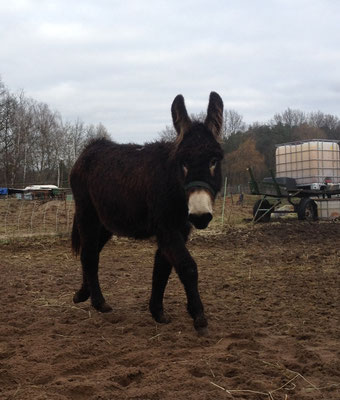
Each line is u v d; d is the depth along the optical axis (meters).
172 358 3.50
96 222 5.21
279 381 3.07
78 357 3.58
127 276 7.38
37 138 57.19
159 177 4.12
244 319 4.74
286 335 4.23
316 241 11.54
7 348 3.83
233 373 3.22
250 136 60.59
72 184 5.43
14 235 12.41
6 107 51.09
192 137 3.81
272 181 16.70
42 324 4.59
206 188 3.63
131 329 4.39
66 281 6.95
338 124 81.69
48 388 2.94
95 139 5.54
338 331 4.26
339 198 17.64
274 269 7.86
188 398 2.78
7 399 2.80
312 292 5.98
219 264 8.55
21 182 51.59
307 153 19.20
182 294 5.97
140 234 4.66
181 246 4.04
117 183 4.60
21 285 6.56
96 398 2.79
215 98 3.96
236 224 15.74
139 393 2.82
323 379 3.14
